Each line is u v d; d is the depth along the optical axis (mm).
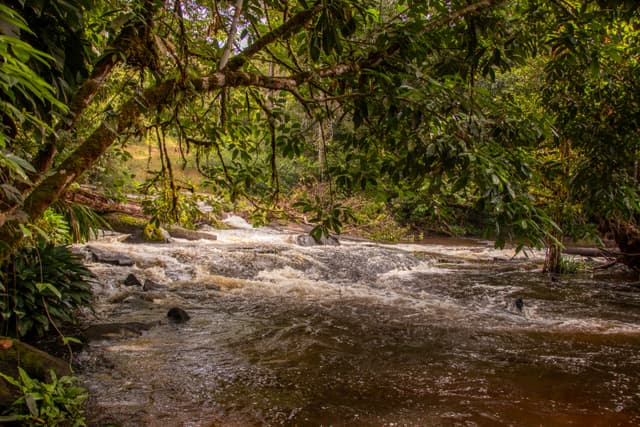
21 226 1696
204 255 10523
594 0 3059
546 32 3186
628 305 8273
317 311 7445
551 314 7602
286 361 5074
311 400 4074
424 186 2865
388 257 12305
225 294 8281
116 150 4406
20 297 4887
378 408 3949
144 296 7605
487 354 5504
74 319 5512
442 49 2848
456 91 2584
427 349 5660
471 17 2607
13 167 1218
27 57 1070
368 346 5715
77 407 3229
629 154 4109
